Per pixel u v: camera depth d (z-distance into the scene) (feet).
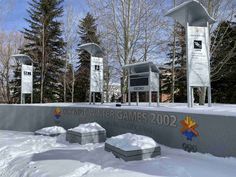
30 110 33.50
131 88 28.99
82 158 16.83
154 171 13.38
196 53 22.04
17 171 15.66
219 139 15.24
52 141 23.98
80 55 81.10
